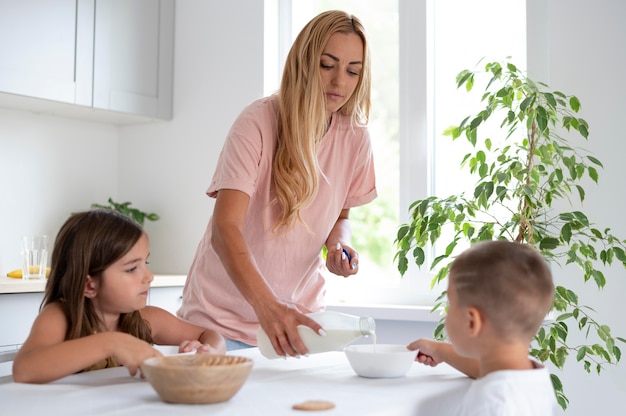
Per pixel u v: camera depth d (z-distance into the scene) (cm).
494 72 203
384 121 308
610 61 215
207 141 294
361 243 320
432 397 101
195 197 297
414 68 256
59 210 299
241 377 94
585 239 214
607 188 213
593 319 213
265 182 158
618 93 213
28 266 248
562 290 193
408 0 258
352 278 275
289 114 155
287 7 288
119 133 322
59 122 300
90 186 311
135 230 135
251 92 283
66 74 267
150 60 296
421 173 254
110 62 281
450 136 255
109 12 281
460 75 213
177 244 301
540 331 193
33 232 290
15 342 229
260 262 163
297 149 154
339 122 168
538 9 230
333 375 117
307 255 167
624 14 213
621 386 209
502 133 244
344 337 120
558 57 222
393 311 245
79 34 271
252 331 167
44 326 125
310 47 156
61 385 106
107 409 89
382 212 313
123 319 143
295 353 124
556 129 220
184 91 302
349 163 171
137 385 106
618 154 212
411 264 259
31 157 289
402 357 114
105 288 132
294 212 156
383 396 99
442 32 259
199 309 169
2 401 94
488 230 197
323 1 296
